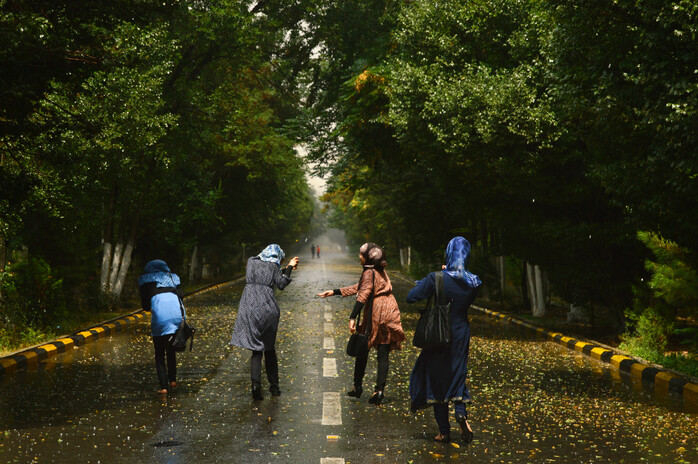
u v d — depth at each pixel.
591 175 10.49
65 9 7.87
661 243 11.04
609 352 11.59
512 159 13.51
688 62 7.49
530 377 9.75
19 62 6.85
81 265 18.80
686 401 8.13
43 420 6.86
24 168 9.26
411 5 16.52
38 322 13.55
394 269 63.50
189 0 21.00
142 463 5.39
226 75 24.45
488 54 15.30
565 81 9.80
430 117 14.23
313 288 33.75
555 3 9.16
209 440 6.12
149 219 24.08
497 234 23.52
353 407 7.57
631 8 8.07
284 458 5.55
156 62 16.09
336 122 25.91
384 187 31.78
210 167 33.59
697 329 11.33
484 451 5.82
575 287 16.23
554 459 5.61
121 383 8.99
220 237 38.59
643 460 5.60
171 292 8.45
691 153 7.35
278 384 8.60
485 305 24.30
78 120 9.34
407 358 11.37
